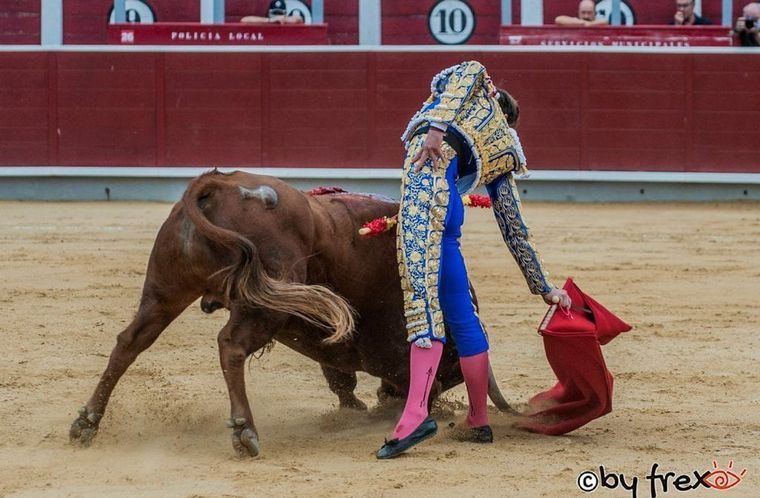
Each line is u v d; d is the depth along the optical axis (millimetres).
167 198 23891
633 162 23719
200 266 6305
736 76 23594
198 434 6980
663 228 19234
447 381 7367
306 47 23578
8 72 23531
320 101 23625
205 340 10172
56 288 12750
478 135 6574
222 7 25281
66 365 9062
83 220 19672
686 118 23656
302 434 7043
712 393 8289
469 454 6480
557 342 6812
